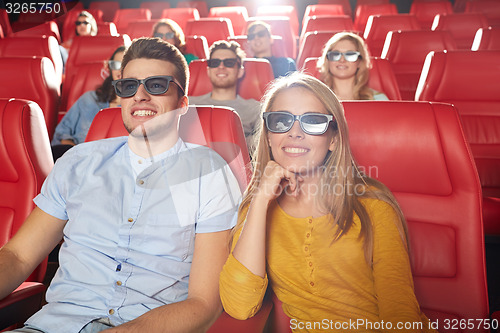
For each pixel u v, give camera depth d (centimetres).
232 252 120
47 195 138
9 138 150
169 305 116
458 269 127
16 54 412
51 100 283
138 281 127
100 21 916
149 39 135
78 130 301
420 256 129
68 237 133
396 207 122
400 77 414
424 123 130
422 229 130
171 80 134
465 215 127
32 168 152
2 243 150
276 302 125
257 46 454
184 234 131
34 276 142
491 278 227
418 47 420
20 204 151
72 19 785
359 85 291
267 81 306
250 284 114
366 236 117
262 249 116
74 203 134
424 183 131
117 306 124
